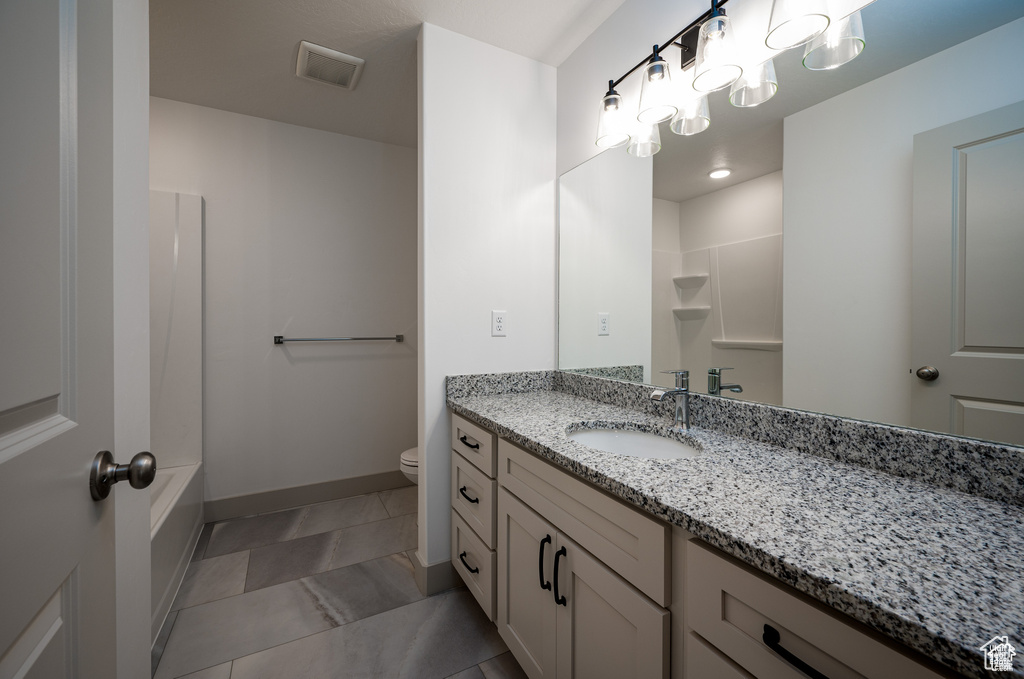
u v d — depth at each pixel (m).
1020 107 0.73
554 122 2.02
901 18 0.88
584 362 1.84
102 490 0.56
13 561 0.38
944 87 0.82
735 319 1.22
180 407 2.25
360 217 2.76
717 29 1.10
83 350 0.53
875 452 0.91
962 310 0.80
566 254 1.96
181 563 1.82
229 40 1.79
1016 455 0.73
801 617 0.55
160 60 1.92
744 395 1.20
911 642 0.43
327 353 2.67
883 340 0.91
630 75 1.57
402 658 1.40
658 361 1.48
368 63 1.95
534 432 1.22
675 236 1.42
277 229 2.53
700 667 0.69
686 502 0.73
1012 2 0.73
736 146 1.22
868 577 0.51
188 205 2.26
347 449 2.74
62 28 0.48
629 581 0.83
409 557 2.01
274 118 2.48
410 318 2.92
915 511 0.70
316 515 2.45
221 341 2.40
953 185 0.81
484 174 1.84
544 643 1.11
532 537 1.16
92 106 0.56
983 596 0.48
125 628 0.68
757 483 0.82
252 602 1.67
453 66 1.76
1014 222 0.74
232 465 2.43
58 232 0.47
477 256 1.84
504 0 1.59
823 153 1.02
